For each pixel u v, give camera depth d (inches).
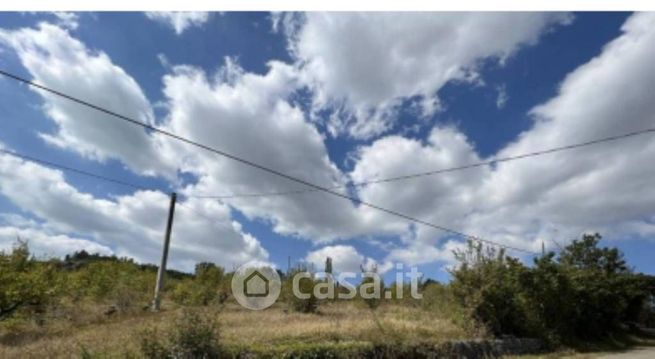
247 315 720.3
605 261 1407.5
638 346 977.5
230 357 391.9
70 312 692.7
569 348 788.0
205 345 384.2
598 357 700.0
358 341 488.1
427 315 802.8
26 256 687.1
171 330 393.7
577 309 908.6
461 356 558.9
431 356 521.3
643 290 1349.7
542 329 776.3
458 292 718.5
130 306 759.1
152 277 1064.8
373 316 674.8
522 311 758.5
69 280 858.1
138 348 381.4
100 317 667.4
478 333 655.1
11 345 450.3
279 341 454.3
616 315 1113.4
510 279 760.3
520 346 687.1
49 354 379.2
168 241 818.8
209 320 402.9
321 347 438.9
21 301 607.8
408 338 538.0
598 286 1044.5
